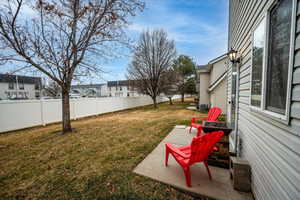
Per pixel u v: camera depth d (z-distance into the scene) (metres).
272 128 1.39
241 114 2.80
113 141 4.07
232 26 4.49
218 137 2.12
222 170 2.42
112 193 1.90
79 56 5.00
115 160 2.86
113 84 34.75
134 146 3.63
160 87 13.82
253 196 1.79
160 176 2.26
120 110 11.96
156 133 4.82
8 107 5.31
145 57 12.86
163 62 13.18
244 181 1.88
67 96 5.07
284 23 1.27
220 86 8.92
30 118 5.96
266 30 1.59
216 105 9.06
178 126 5.70
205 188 1.95
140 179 2.20
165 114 9.33
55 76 4.60
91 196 1.86
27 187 2.07
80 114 8.30
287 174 1.11
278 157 1.25
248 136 2.24
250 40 2.32
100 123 6.72
